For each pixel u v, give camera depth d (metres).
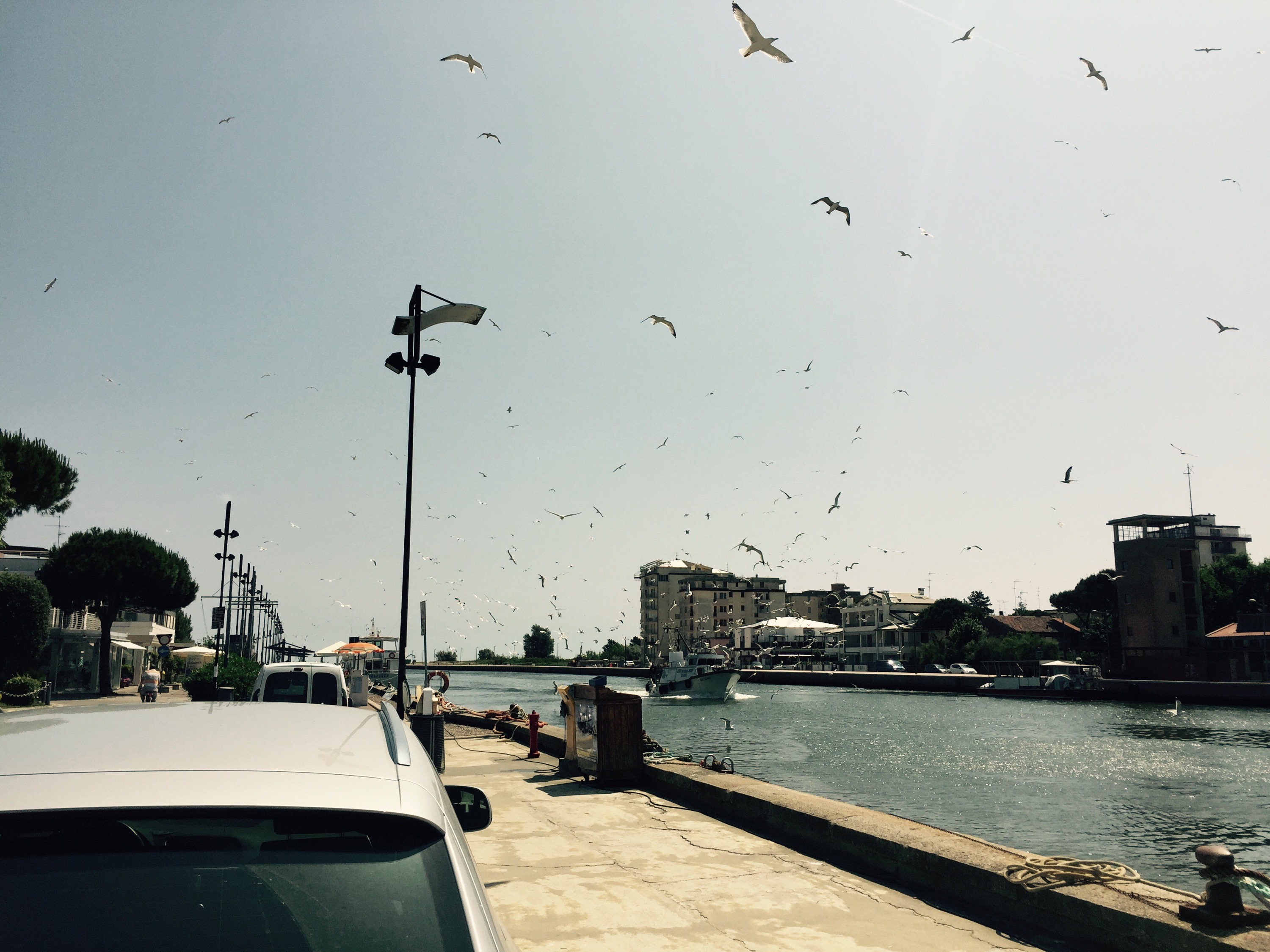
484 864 7.46
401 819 2.13
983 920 5.95
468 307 16.95
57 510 37.31
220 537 41.44
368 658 45.53
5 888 1.79
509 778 12.24
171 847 1.94
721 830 8.79
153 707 3.01
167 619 74.31
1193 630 77.62
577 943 5.54
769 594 142.50
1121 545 81.31
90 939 1.75
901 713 55.28
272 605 75.31
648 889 6.70
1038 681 73.62
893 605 133.12
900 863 6.99
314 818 2.05
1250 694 61.31
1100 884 5.65
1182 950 4.72
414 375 17.03
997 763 29.69
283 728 2.69
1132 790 24.20
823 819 7.96
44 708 2.98
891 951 5.37
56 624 46.38
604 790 11.18
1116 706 62.19
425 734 12.32
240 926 1.82
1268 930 4.67
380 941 1.84
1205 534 108.50
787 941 5.57
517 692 81.25
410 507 16.78
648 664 139.50
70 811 1.87
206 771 2.14
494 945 1.92
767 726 44.75
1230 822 19.70
